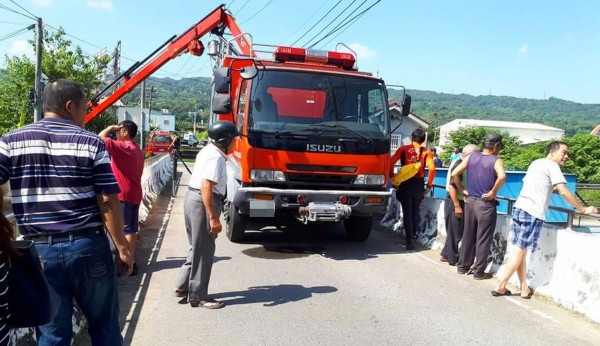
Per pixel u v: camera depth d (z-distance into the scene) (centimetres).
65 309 323
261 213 736
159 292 591
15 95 2980
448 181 750
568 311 561
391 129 828
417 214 864
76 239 316
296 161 743
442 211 864
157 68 1382
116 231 332
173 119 8819
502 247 693
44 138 314
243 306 550
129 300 561
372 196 773
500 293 610
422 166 844
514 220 602
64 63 2981
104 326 344
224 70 767
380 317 529
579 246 570
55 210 313
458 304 579
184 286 567
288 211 770
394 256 805
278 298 580
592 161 3334
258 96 752
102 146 327
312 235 946
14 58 2952
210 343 453
